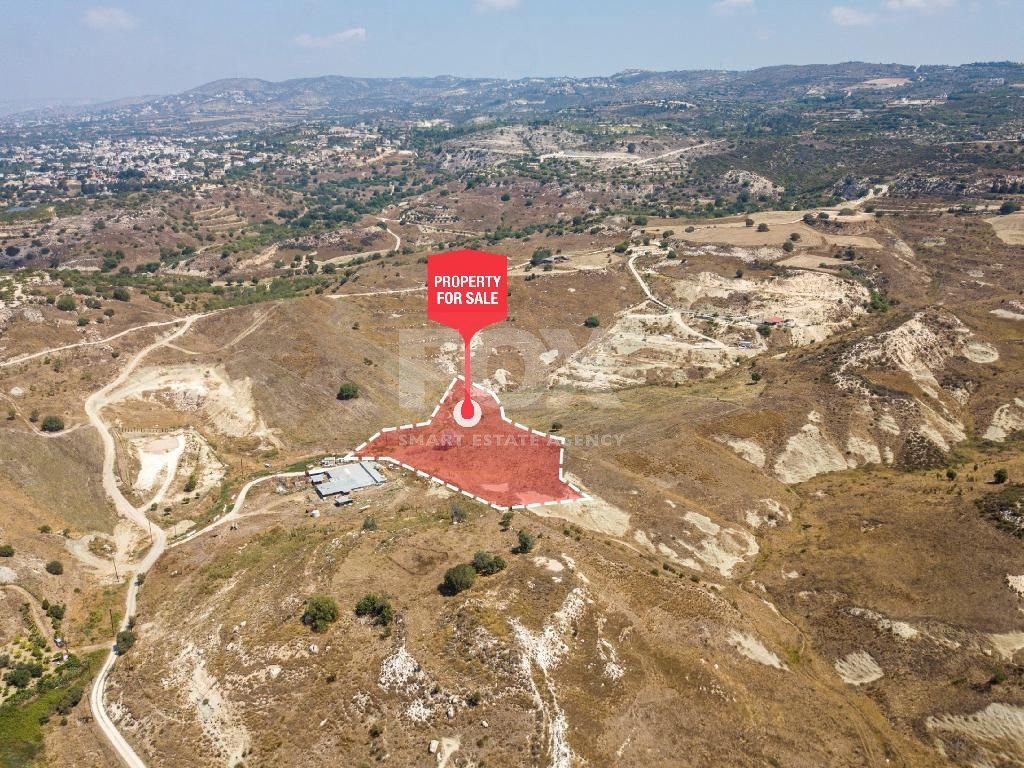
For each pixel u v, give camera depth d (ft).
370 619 222.89
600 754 181.47
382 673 202.80
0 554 280.31
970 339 435.53
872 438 355.56
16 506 313.53
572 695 196.44
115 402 408.67
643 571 258.78
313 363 449.89
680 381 452.76
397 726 189.88
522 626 213.05
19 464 337.11
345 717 193.67
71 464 353.31
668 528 295.48
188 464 371.97
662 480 325.83
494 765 178.81
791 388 398.01
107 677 235.81
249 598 249.96
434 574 243.60
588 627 219.00
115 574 295.89
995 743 193.26
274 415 416.87
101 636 259.80
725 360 466.70
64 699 224.33
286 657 213.05
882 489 317.42
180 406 419.95
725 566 281.54
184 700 211.41
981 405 385.91
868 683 220.02
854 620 242.58
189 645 233.14
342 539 275.39
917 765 190.39
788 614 253.65
